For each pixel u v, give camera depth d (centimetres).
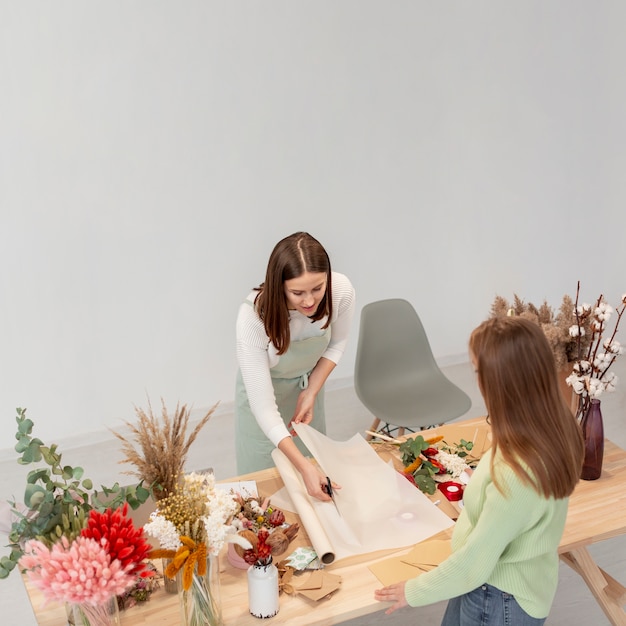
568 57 468
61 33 369
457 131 459
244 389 276
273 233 438
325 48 417
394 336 362
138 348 428
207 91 402
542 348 152
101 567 148
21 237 388
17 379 408
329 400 465
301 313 236
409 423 330
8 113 370
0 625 284
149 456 187
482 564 162
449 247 482
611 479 231
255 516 210
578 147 490
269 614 177
